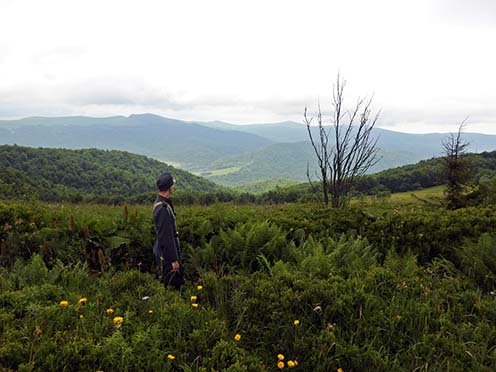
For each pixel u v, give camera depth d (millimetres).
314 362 3080
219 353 2912
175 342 3047
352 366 3141
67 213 6668
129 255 5910
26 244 5512
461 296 4125
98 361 2674
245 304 3789
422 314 3660
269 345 3416
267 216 7543
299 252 5453
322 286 3889
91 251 5566
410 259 5246
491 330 3531
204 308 3795
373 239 6539
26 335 2830
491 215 7258
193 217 6992
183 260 5770
